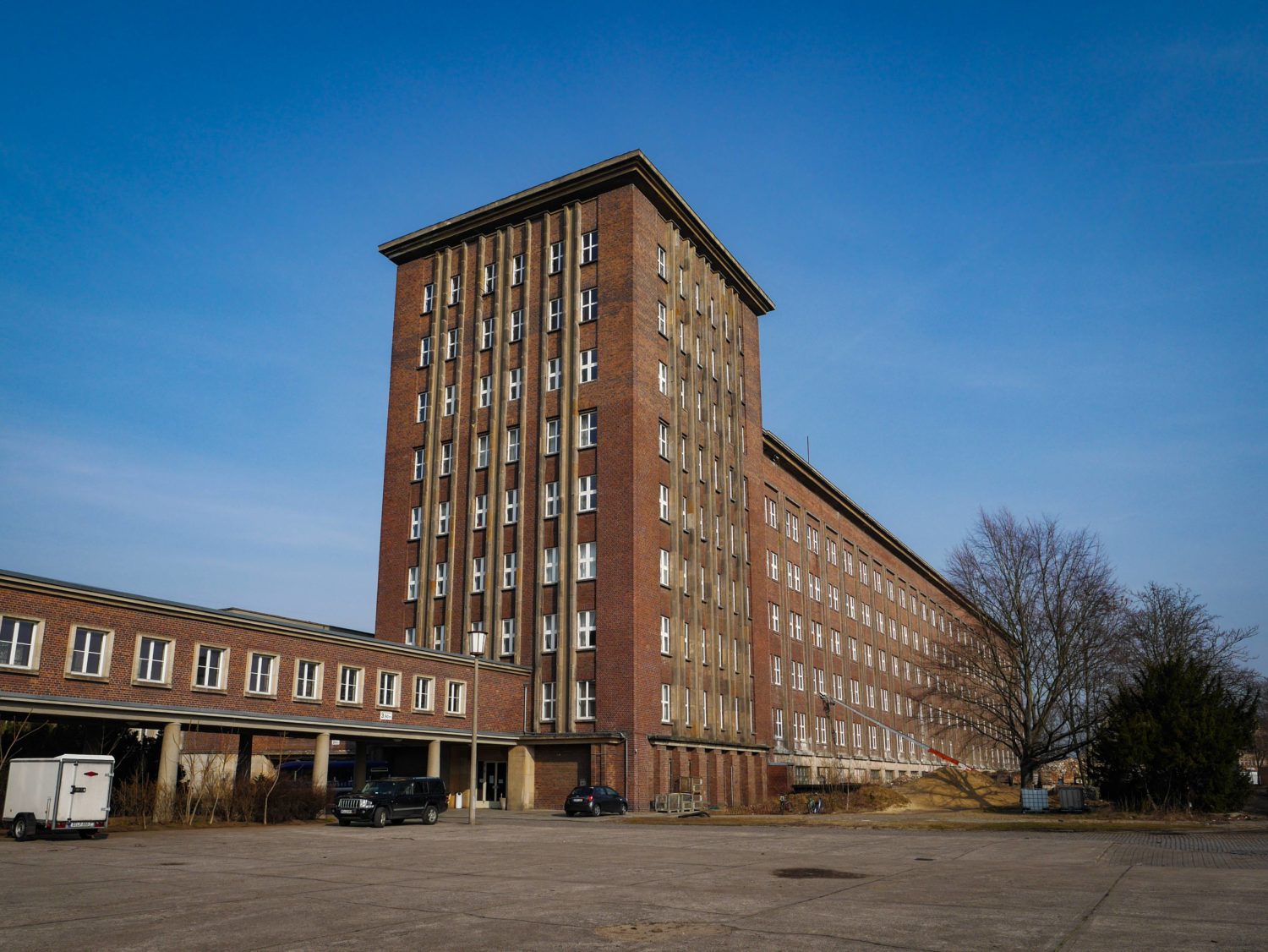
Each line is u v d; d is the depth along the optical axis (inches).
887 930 517.0
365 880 746.2
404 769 2167.8
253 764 2272.4
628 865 864.9
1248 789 1673.2
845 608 3457.2
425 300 2465.6
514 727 2007.9
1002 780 3639.3
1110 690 2329.0
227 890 685.9
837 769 2940.5
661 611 2069.4
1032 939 488.4
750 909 594.2
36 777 1117.7
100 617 1304.1
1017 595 2315.5
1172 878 756.0
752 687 2433.6
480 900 637.3
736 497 2519.7
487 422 2266.2
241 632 1501.0
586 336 2183.8
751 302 2780.5
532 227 2327.8
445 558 2246.6
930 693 2694.4
